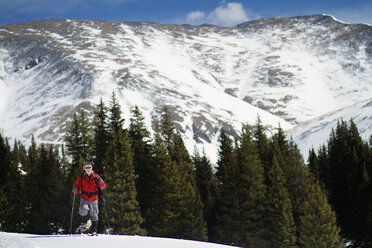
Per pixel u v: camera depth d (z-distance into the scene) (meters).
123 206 32.72
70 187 39.78
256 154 40.28
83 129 41.03
